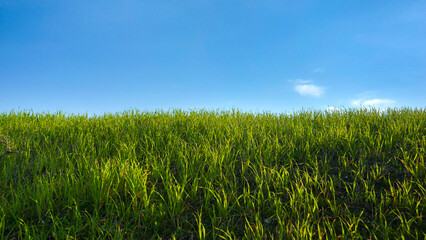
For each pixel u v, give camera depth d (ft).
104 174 12.34
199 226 9.73
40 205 10.94
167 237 10.16
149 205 11.57
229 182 13.07
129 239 9.82
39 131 20.92
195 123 22.63
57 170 14.48
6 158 15.56
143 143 18.71
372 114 24.18
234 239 9.54
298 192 11.61
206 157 15.15
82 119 25.55
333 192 12.02
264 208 11.64
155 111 28.02
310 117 25.29
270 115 27.37
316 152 16.74
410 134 17.60
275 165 14.90
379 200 11.83
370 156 15.66
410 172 13.65
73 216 10.48
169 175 13.44
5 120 25.25
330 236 9.98
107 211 11.03
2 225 9.95
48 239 9.78
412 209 11.00
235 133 19.39
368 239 9.71
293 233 9.86
